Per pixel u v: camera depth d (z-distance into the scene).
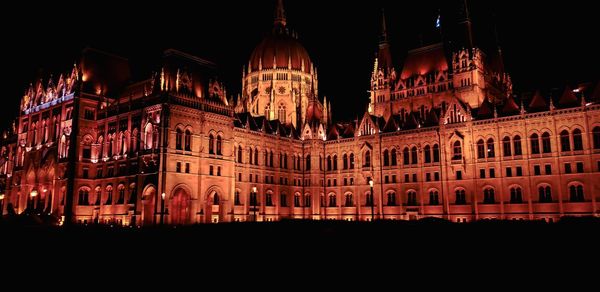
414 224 41.72
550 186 85.50
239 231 37.84
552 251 26.66
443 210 97.12
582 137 82.81
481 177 93.81
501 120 92.31
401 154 106.25
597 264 23.41
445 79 114.00
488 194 92.94
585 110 82.69
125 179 89.56
